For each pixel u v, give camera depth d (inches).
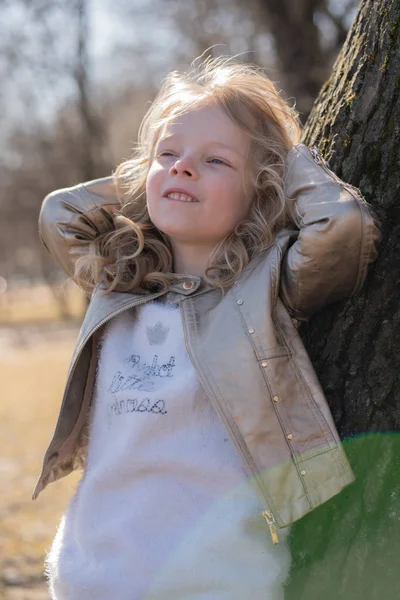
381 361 77.5
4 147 822.5
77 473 279.1
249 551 76.0
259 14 324.5
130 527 78.7
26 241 1227.9
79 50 476.4
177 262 89.7
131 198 94.5
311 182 77.5
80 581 80.1
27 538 210.1
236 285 79.7
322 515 77.5
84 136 521.0
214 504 77.3
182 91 88.7
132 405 81.2
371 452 76.9
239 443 74.5
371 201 79.0
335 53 308.8
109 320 89.8
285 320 78.2
